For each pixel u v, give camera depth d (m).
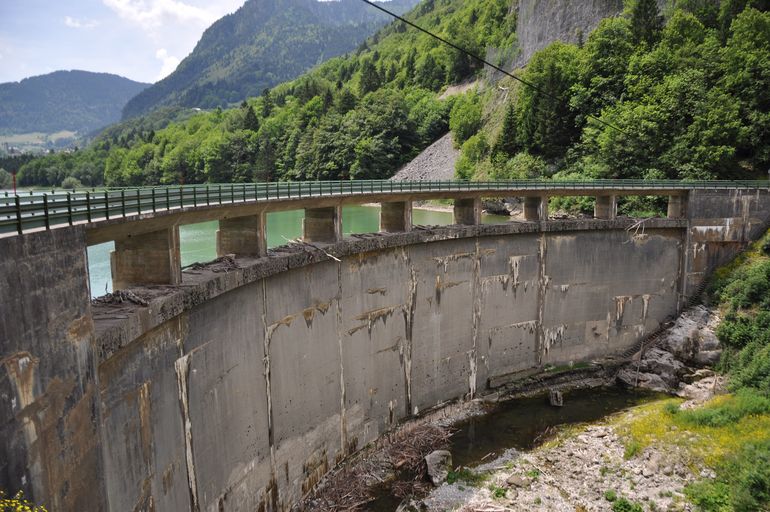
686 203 56.62
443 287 44.47
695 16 88.12
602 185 54.03
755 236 57.16
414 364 42.88
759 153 66.88
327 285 34.88
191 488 24.09
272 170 135.12
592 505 32.62
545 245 50.81
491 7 163.12
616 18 92.00
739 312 51.59
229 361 26.94
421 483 34.88
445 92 159.12
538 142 90.94
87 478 16.61
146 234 23.91
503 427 42.78
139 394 20.59
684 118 69.06
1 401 13.03
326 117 134.50
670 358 51.91
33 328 14.33
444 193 43.88
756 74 67.31
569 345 53.62
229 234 30.83
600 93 84.31
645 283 56.31
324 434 35.09
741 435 36.09
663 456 36.00
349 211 103.88
